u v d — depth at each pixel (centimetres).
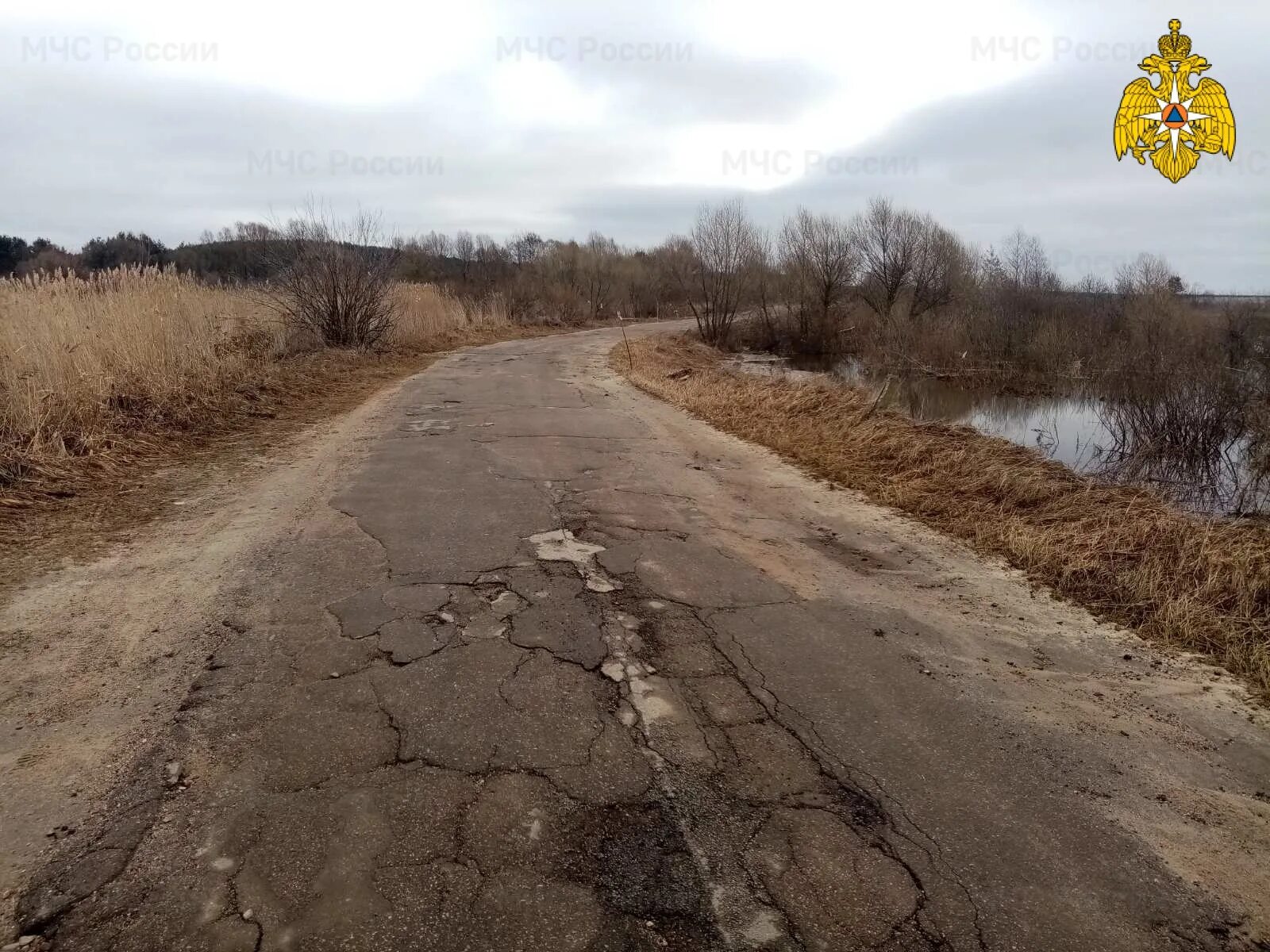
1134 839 259
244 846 237
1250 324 2109
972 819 265
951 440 913
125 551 480
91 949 200
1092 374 2084
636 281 5422
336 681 336
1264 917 228
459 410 1074
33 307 885
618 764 286
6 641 361
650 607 431
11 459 599
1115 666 388
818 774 286
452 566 475
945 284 3628
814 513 652
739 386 1387
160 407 823
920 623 430
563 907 219
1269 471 1021
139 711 309
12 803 253
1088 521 609
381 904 217
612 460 803
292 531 530
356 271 1653
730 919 217
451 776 275
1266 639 409
